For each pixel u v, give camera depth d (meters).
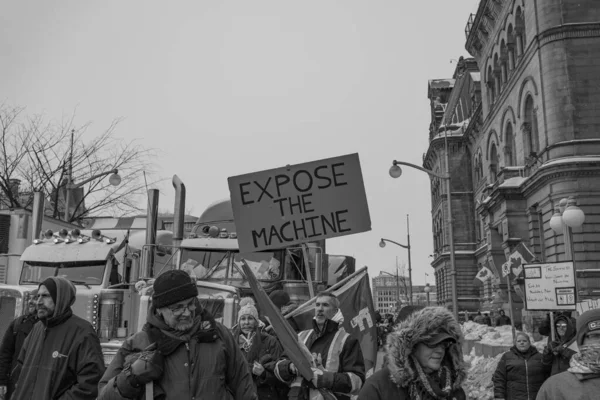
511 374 7.67
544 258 34.72
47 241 12.20
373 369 7.71
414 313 3.32
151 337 3.52
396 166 30.00
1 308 11.20
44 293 4.83
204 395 3.45
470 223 67.19
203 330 3.61
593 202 30.83
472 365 15.86
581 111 32.56
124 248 12.77
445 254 67.38
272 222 7.43
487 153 51.38
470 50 53.88
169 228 21.22
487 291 51.06
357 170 7.49
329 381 4.84
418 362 3.26
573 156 31.81
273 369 5.62
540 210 34.81
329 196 7.46
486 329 21.50
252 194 7.50
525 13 37.41
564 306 11.16
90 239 12.11
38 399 4.61
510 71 42.16
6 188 29.78
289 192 7.48
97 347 4.87
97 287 11.30
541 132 34.28
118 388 3.34
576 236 30.67
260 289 5.24
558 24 33.50
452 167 68.44
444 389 3.23
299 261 12.73
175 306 3.49
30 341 4.93
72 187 26.53
